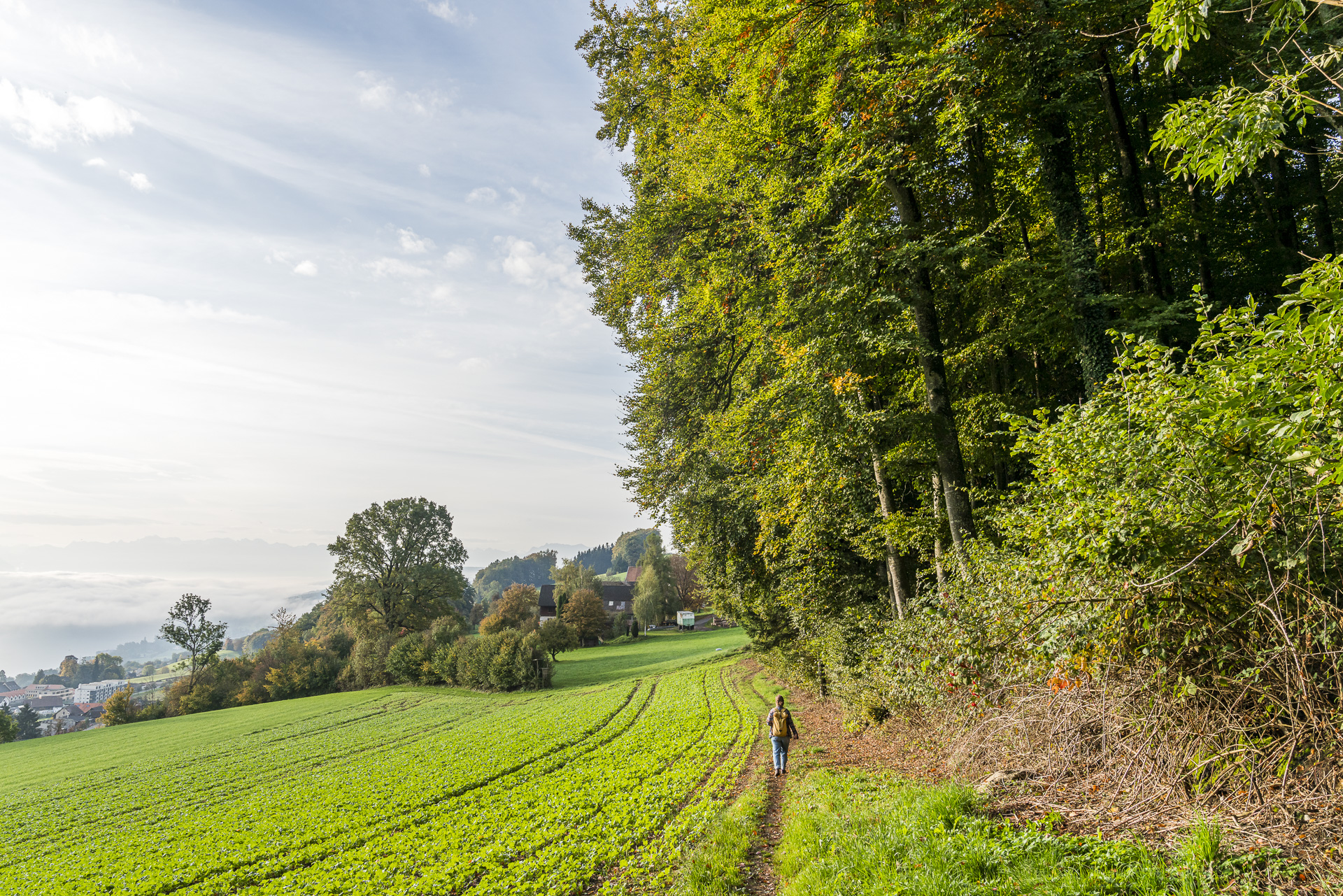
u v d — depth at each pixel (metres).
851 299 15.43
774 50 15.47
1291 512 5.89
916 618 12.26
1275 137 5.83
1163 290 20.06
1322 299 4.91
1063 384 21.16
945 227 18.47
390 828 15.24
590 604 91.88
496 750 24.31
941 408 15.29
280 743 36.62
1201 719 6.59
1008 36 14.53
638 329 26.67
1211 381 6.22
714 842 9.39
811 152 16.42
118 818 21.59
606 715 30.58
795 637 27.25
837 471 17.31
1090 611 6.98
